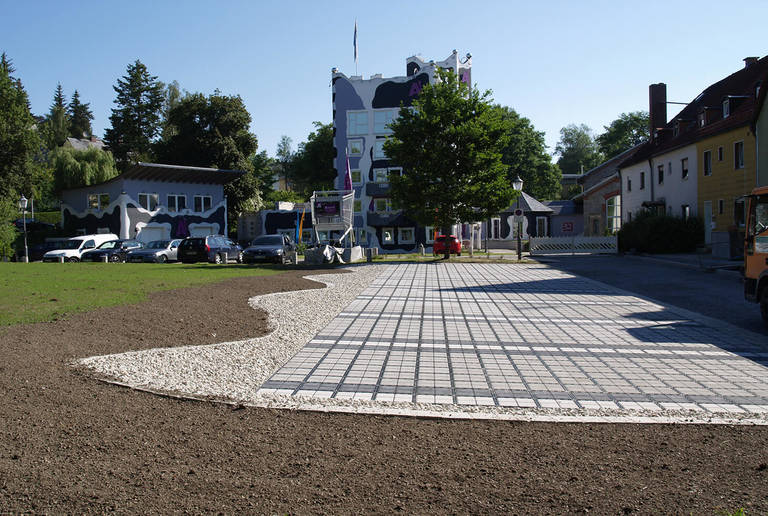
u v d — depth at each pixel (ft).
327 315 35.12
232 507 10.66
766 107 74.18
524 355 24.86
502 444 14.12
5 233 113.50
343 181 171.53
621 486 11.72
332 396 18.35
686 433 14.99
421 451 13.61
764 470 12.53
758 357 24.48
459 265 86.99
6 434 13.62
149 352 22.75
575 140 355.97
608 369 22.36
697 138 103.86
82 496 10.87
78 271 57.82
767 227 31.58
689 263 76.18
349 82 171.12
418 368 22.35
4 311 28.76
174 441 13.89
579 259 99.86
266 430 14.92
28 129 124.67
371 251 99.55
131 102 258.98
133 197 144.66
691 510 10.69
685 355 24.89
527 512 10.61
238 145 195.52
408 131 97.19
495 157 95.91
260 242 100.07
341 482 11.83
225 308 35.01
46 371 19.01
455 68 167.84
